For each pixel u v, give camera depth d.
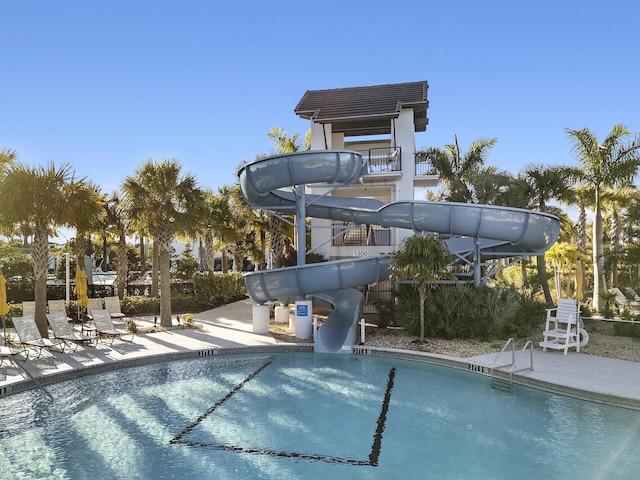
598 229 23.02
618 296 24.81
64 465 6.63
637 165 21.72
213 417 8.64
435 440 7.54
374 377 11.47
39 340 12.86
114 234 25.05
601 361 11.87
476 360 12.20
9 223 14.88
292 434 7.81
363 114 22.61
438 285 16.45
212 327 18.41
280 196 20.48
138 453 7.04
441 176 24.64
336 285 15.64
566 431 7.84
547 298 20.38
